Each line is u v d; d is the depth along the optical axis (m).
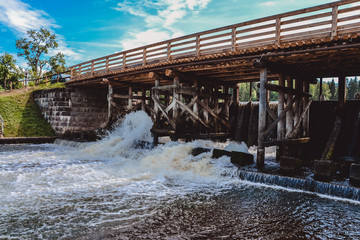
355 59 9.99
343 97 13.34
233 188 9.18
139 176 10.77
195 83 14.89
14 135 21.33
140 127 18.16
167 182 10.01
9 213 6.80
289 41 9.32
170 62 13.12
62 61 51.84
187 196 8.37
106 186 9.39
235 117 18.84
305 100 13.14
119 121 19.77
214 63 11.82
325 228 6.20
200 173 10.87
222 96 17.00
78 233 5.76
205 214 6.93
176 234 5.79
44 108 24.36
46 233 5.74
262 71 10.41
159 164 12.47
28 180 9.99
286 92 11.62
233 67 12.06
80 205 7.46
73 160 14.27
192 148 13.20
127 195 8.41
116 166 12.70
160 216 6.76
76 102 22.59
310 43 8.59
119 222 6.36
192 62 12.38
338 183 8.45
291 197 8.20
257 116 17.47
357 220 6.64
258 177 9.70
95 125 23.73
